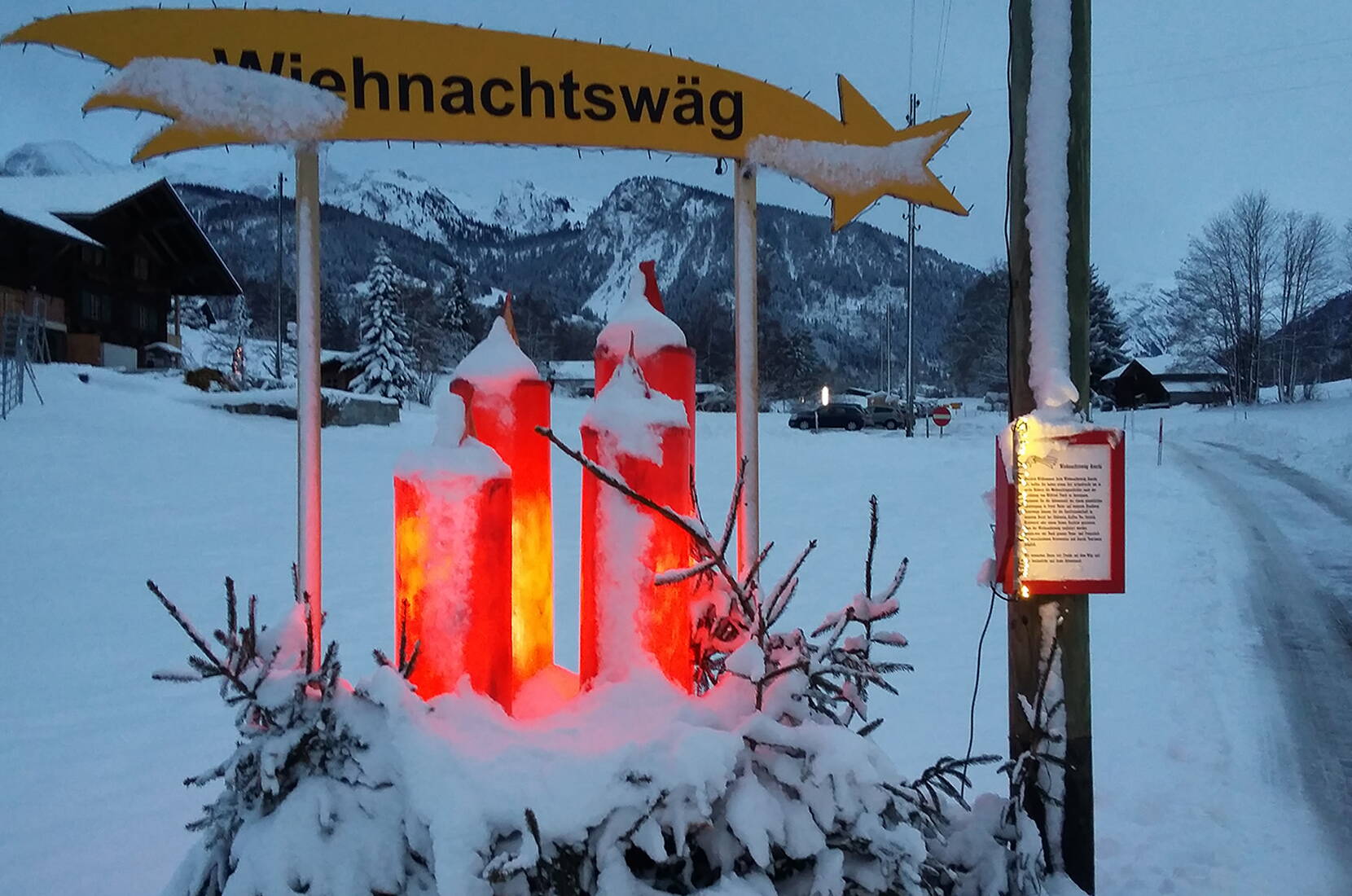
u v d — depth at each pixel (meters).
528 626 2.14
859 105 2.59
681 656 2.02
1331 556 9.95
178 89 2.13
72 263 34.38
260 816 1.73
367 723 1.75
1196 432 36.62
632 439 1.95
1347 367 69.31
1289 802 3.84
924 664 5.81
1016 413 2.66
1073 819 2.62
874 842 1.78
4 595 7.52
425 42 2.28
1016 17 2.66
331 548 9.78
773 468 19.52
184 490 13.44
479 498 1.90
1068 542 2.56
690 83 2.45
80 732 4.58
